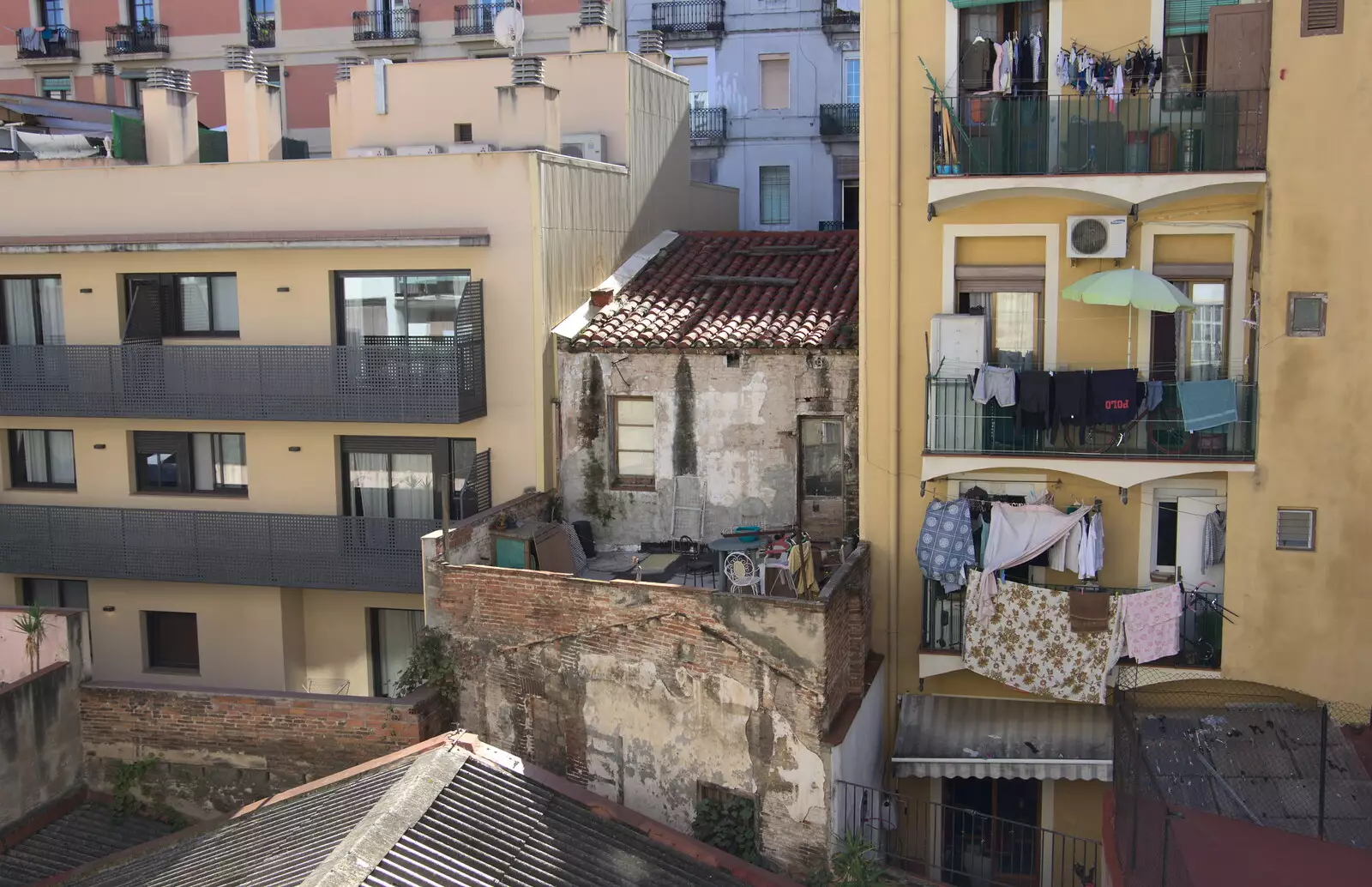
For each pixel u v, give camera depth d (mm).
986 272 19172
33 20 42000
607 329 22422
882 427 19703
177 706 19391
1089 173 18094
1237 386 18266
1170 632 18266
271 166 23062
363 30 39125
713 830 17375
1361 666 18219
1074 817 19234
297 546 22938
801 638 16641
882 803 19234
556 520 22438
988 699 19656
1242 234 18422
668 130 28719
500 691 19000
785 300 22953
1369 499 17984
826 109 37406
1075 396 18250
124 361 23141
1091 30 18578
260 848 15828
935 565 19031
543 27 38000
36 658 19781
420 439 23031
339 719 18906
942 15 18859
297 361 22422
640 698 17875
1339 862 13969
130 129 26703
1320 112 17562
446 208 22344
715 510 21906
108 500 24500
